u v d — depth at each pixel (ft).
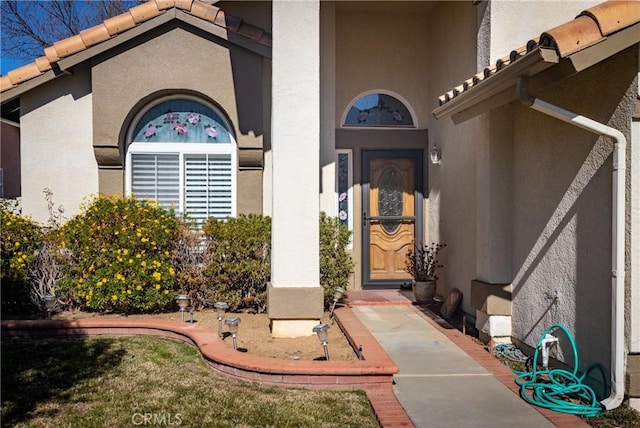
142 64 32.76
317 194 25.52
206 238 30.60
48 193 33.50
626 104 17.20
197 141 34.42
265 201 33.78
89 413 17.47
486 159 25.27
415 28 38.32
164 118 34.30
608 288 17.98
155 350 24.16
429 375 20.95
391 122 38.68
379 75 38.27
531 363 22.43
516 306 24.43
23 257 29.53
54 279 30.30
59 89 33.47
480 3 26.86
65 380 20.45
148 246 29.58
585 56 16.14
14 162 57.93
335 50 37.65
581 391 18.69
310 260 25.54
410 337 26.17
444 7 34.68
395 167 38.60
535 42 17.19
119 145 33.09
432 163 37.27
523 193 23.81
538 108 18.10
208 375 21.04
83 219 30.19
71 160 33.60
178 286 30.50
